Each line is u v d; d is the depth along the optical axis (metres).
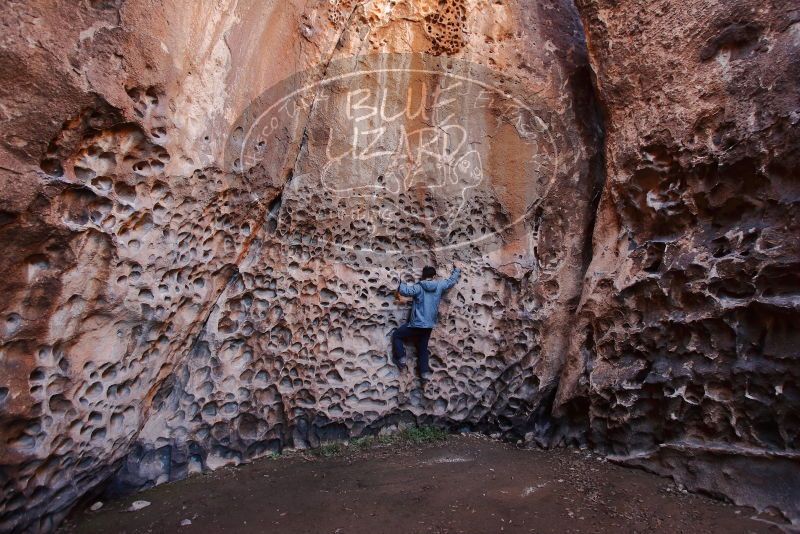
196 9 2.71
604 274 3.74
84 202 2.43
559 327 4.09
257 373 3.71
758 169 2.81
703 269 3.07
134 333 2.84
